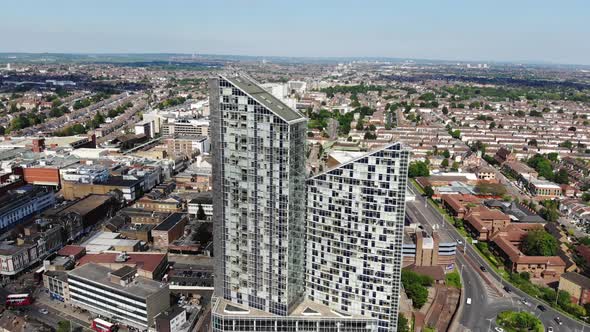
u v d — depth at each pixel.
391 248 199.50
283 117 188.62
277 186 196.00
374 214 198.75
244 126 195.88
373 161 193.75
